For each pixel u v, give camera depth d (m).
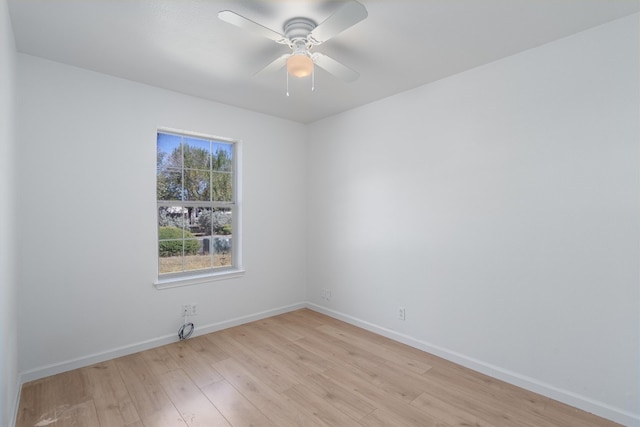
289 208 3.98
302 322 3.60
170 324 3.01
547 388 2.16
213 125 3.29
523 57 2.26
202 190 3.38
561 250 2.11
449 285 2.69
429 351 2.82
